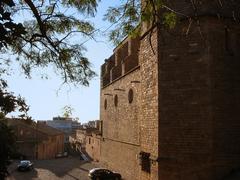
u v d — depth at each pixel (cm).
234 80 1898
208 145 1830
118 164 3619
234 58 1909
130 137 3147
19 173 3988
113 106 3919
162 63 1986
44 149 6241
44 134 6219
